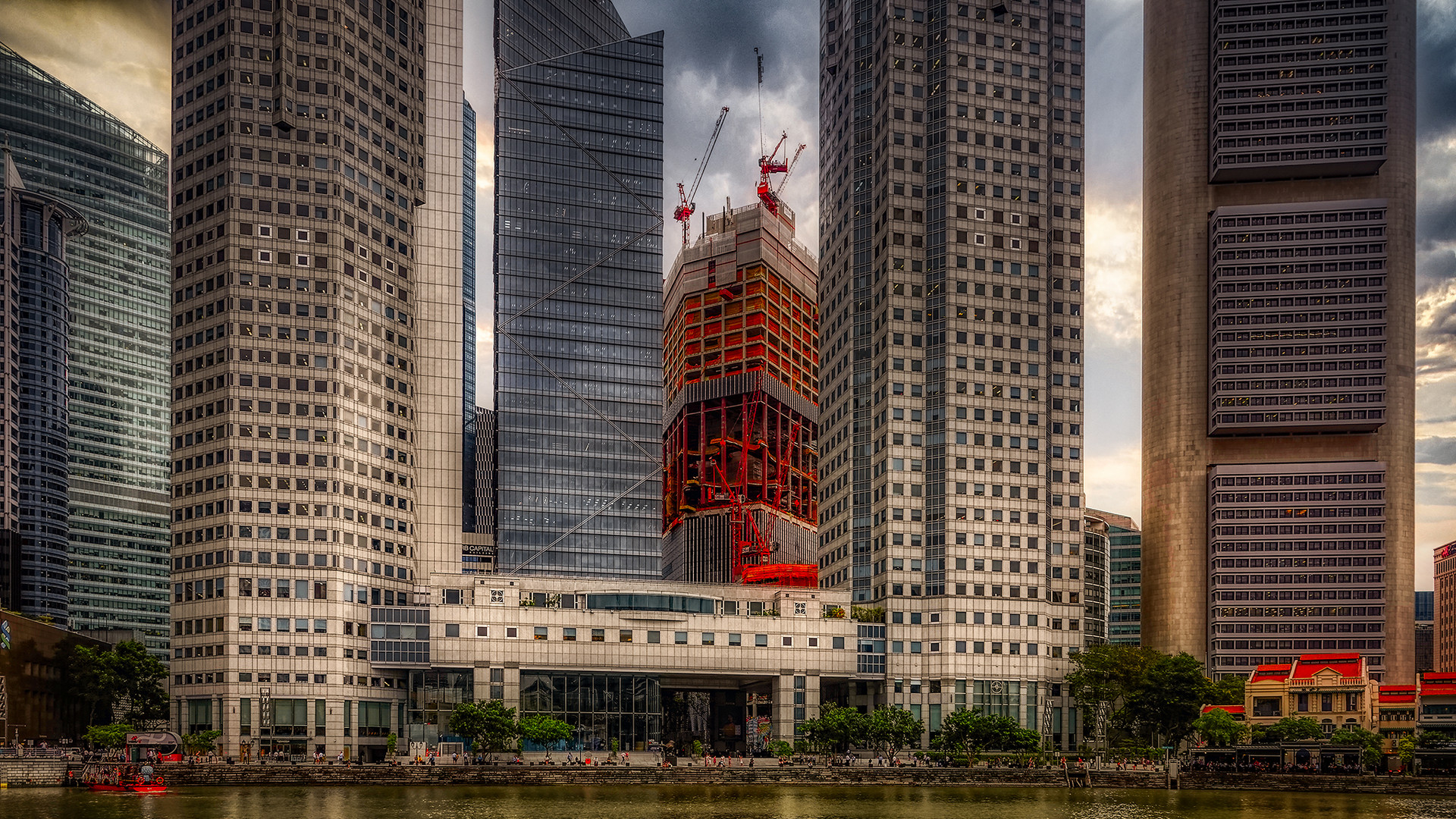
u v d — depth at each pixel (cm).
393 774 17550
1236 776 17700
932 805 14638
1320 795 16725
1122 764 19775
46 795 15162
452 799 14912
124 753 18212
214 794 15538
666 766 18362
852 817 13138
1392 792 17175
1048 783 18188
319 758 18938
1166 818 13212
